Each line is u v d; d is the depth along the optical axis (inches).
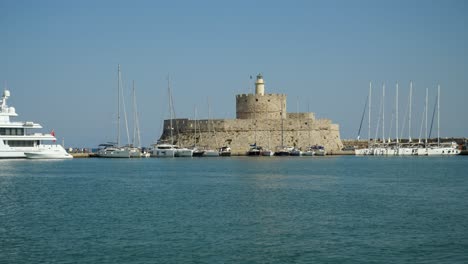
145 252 1087.0
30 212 1529.3
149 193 1963.6
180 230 1273.4
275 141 4719.5
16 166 3472.0
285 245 1140.5
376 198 1814.7
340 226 1320.1
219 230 1274.6
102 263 1018.7
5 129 3703.3
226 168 3304.6
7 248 1115.9
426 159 4717.0
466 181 2449.6
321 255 1069.8
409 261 1033.5
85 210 1560.0
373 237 1205.7
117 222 1370.6
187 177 2647.6
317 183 2335.1
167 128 4904.0
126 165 3676.2
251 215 1469.0
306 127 4808.1
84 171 3085.6
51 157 3882.9
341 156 5002.5
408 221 1381.6
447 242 1162.0
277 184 2283.5
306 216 1454.2
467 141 5964.6
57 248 1114.1
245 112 4753.9
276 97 4741.6
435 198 1815.9
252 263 1022.4
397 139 5216.5
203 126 4731.8
